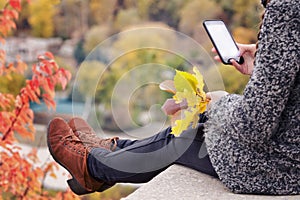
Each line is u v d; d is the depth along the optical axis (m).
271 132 1.55
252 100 1.52
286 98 1.51
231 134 1.62
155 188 1.68
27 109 2.97
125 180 1.87
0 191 3.03
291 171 1.63
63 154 1.95
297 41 1.47
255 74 1.52
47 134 2.00
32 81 2.96
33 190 3.04
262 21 1.62
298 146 1.60
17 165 2.96
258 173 1.64
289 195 1.64
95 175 1.90
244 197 1.62
